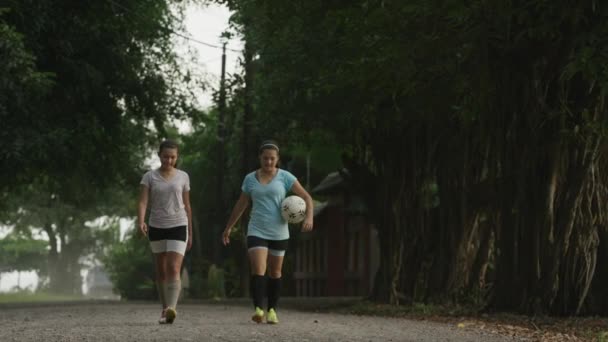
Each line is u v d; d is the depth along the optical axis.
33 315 32.72
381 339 20.56
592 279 32.97
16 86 44.53
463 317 33.44
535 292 32.88
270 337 20.05
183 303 57.22
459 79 33.91
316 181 101.88
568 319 31.30
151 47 58.53
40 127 48.25
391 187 46.66
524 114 33.16
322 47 40.94
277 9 38.66
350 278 85.75
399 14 29.97
